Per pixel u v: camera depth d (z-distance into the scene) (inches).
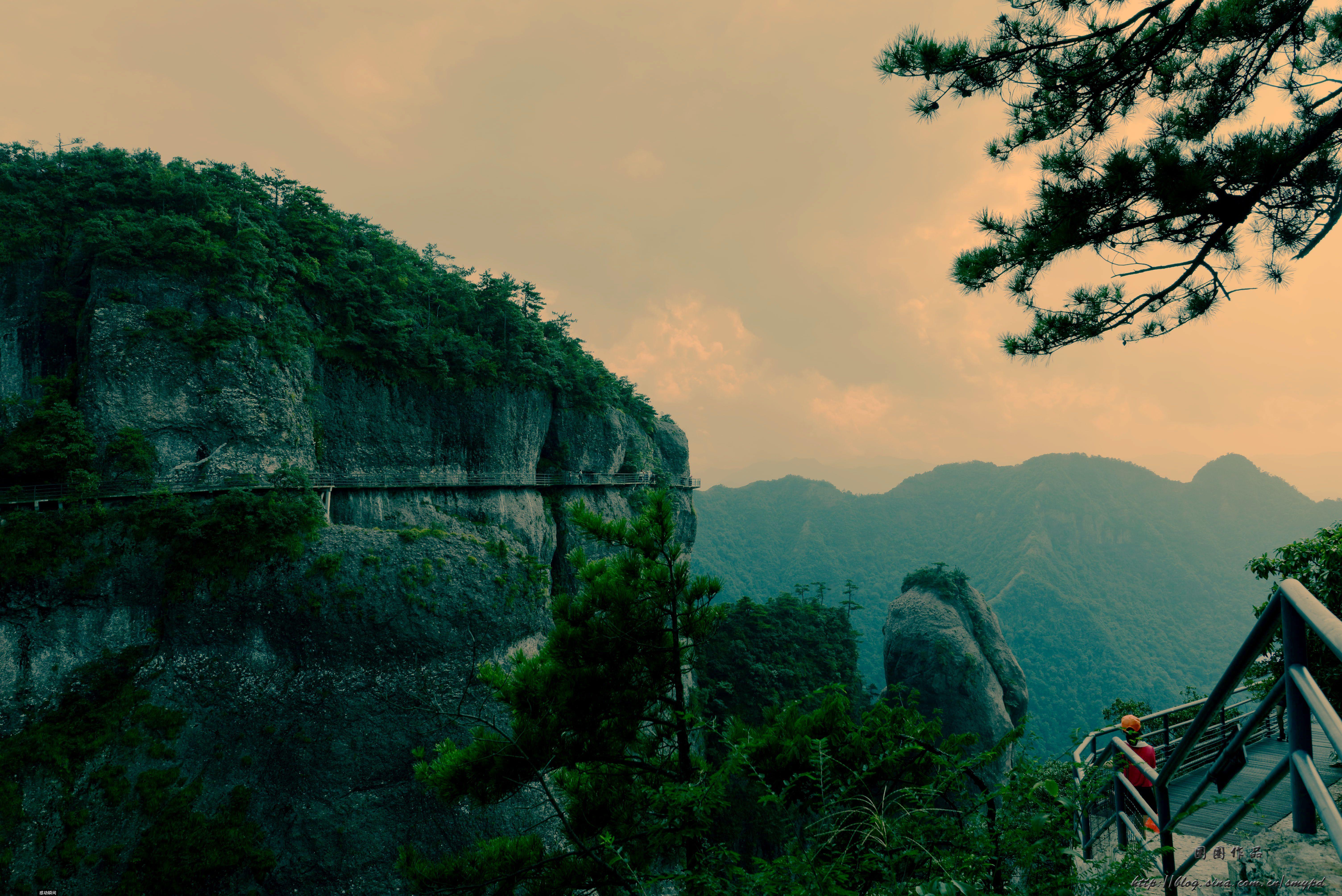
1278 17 289.7
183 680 1610.5
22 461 1625.2
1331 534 410.3
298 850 1540.4
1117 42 311.6
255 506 1736.0
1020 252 324.2
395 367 2348.7
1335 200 317.1
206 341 1856.5
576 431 3031.5
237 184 2290.8
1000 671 3570.4
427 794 1643.7
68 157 2041.1
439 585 1822.1
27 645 1510.8
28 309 1855.3
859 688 3777.1
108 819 1437.0
